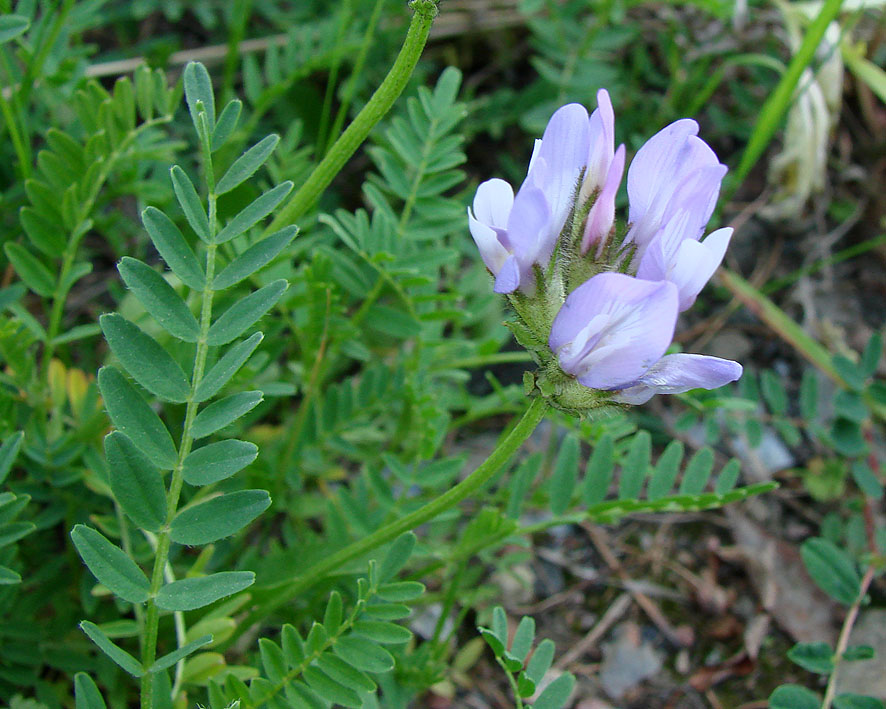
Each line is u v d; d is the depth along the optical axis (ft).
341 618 0.50
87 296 0.93
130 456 0.42
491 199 0.47
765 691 0.81
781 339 1.03
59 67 0.79
